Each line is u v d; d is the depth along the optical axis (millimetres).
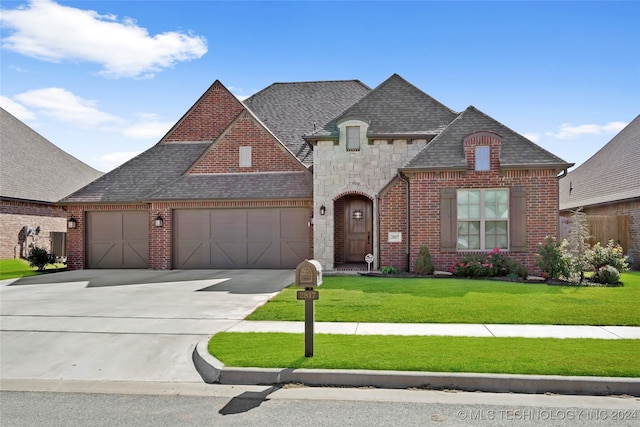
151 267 18984
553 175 14969
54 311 10305
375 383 5902
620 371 5859
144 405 5480
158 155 21562
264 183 18719
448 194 15297
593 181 26312
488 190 15312
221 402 5504
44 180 27000
